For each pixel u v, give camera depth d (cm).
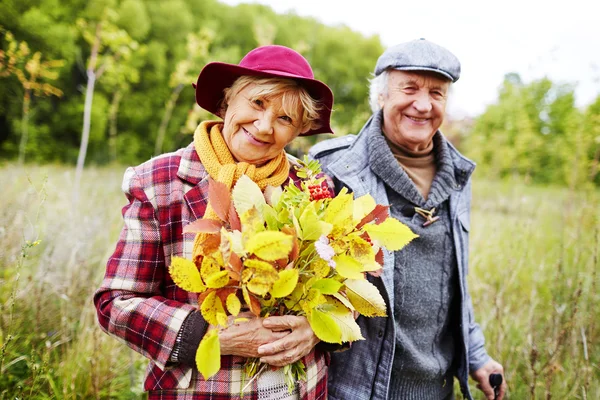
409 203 170
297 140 363
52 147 1430
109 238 307
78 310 238
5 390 177
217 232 105
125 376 218
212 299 103
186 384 117
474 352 183
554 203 449
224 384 118
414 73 164
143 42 1720
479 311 268
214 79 129
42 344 210
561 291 250
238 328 113
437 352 173
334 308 112
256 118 122
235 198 109
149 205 123
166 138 1708
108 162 1450
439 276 171
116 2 1641
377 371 156
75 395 186
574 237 283
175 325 114
